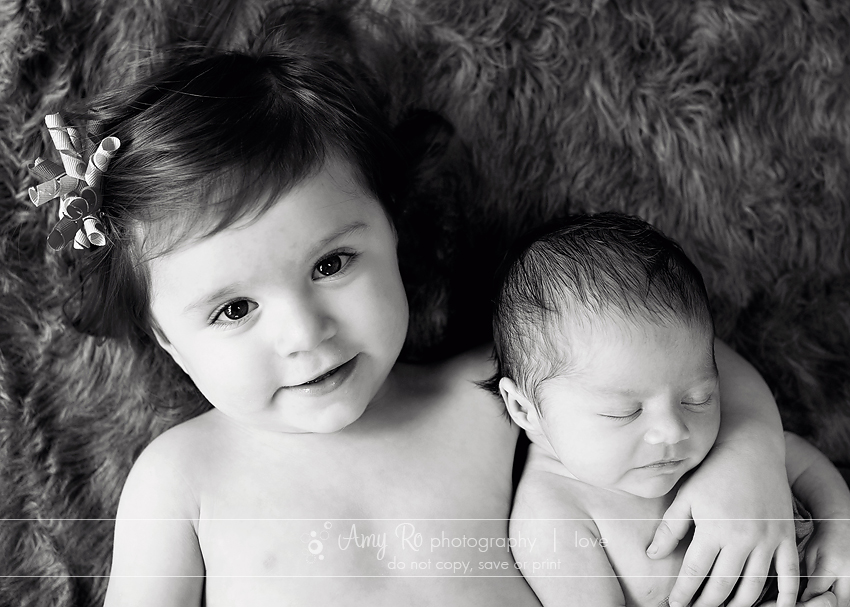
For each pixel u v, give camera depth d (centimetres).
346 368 96
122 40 107
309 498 101
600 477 97
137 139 91
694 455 96
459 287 120
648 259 94
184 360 98
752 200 118
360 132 99
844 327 122
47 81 106
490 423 108
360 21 111
